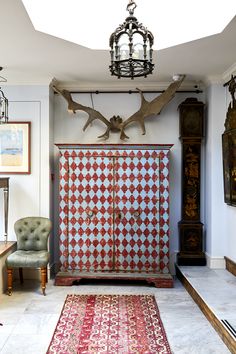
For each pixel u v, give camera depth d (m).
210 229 4.93
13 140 4.94
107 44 3.73
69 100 5.07
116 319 3.53
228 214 4.76
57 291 4.40
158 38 3.68
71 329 3.30
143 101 5.09
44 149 4.95
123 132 5.18
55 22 3.36
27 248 4.62
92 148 4.73
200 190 5.18
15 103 4.94
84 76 4.84
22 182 4.96
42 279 4.27
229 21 3.09
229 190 4.52
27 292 4.36
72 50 3.80
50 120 5.03
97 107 5.26
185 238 5.10
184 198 5.14
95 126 5.25
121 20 3.58
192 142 5.11
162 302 4.01
